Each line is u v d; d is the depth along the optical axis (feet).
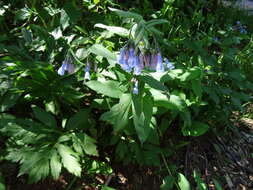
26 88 1.34
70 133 1.28
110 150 1.55
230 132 2.04
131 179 1.47
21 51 1.49
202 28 2.92
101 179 1.41
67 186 1.33
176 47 2.15
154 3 2.95
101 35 1.61
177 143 1.75
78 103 1.51
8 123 1.18
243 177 1.73
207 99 1.85
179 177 1.43
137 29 1.17
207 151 1.82
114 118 1.23
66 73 1.48
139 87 1.26
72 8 1.73
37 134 1.19
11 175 1.29
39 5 1.98
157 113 1.48
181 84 1.63
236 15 4.08
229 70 2.04
